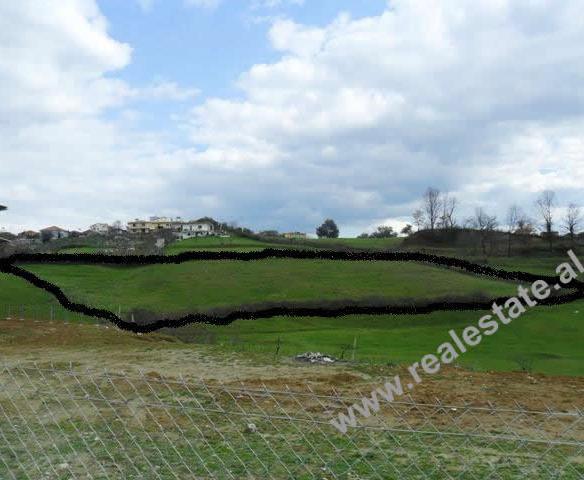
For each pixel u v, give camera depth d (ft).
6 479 15.43
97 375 18.07
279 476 15.64
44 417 21.99
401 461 16.79
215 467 16.29
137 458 17.04
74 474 15.71
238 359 41.73
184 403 24.38
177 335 60.95
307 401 24.89
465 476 15.56
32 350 46.06
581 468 16.19
